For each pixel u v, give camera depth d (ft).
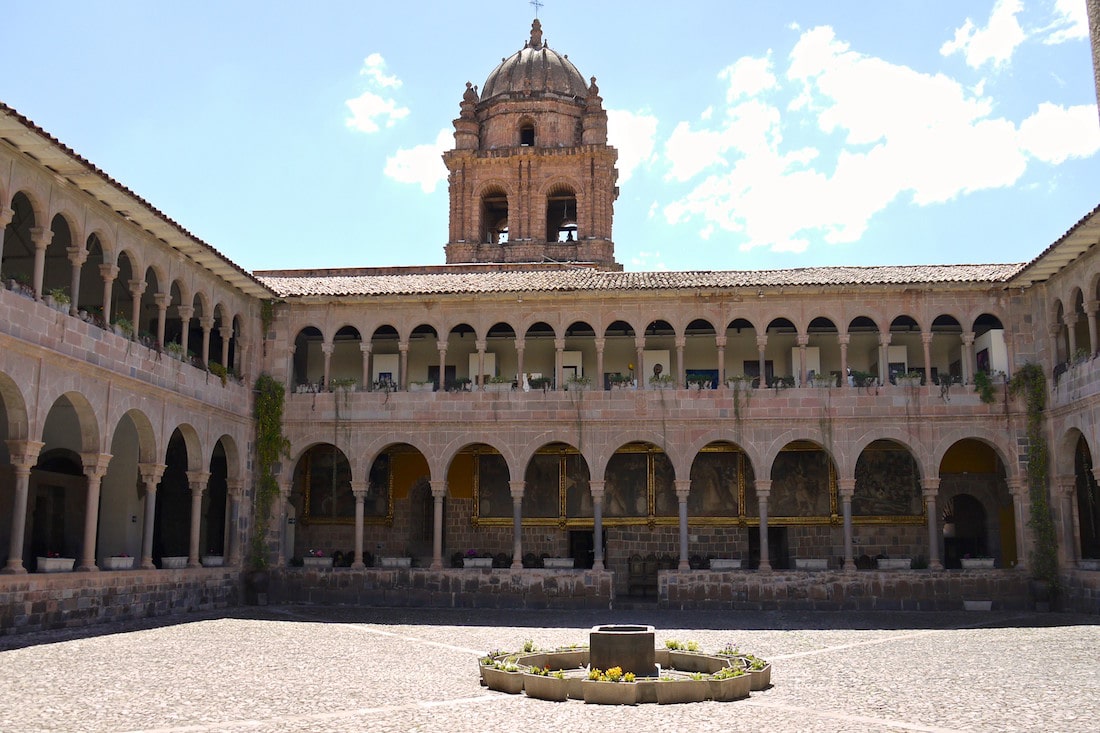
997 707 46.42
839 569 119.65
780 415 117.39
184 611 103.40
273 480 121.08
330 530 135.33
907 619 97.71
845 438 116.57
